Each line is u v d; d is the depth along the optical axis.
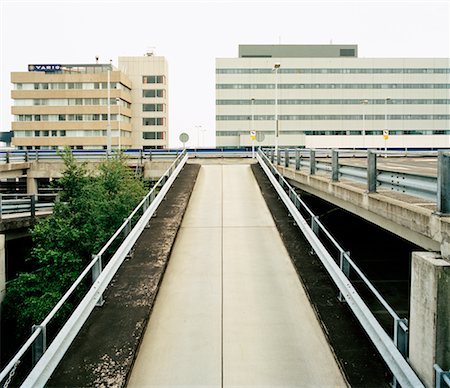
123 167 18.56
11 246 16.14
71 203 15.51
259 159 23.70
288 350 5.88
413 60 94.88
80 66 81.56
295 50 102.94
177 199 14.66
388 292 14.44
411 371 4.52
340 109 93.88
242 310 7.02
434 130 95.50
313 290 7.42
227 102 93.50
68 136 78.75
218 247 10.21
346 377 5.12
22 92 78.81
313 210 20.84
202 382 5.21
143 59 86.88
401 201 7.88
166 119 89.50
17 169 27.17
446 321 4.78
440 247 5.90
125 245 8.66
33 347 5.05
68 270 13.84
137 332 6.08
